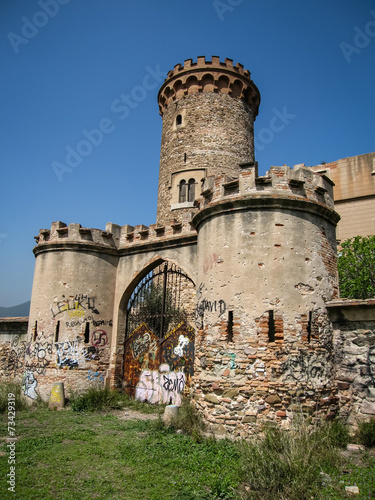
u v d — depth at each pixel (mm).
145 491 6520
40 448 8641
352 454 8266
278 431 8508
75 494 6301
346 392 10219
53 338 15023
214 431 9711
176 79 23141
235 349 9984
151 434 9898
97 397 13367
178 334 14094
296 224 10539
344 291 14898
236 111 22578
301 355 9703
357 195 20672
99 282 15867
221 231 11016
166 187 21953
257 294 10070
